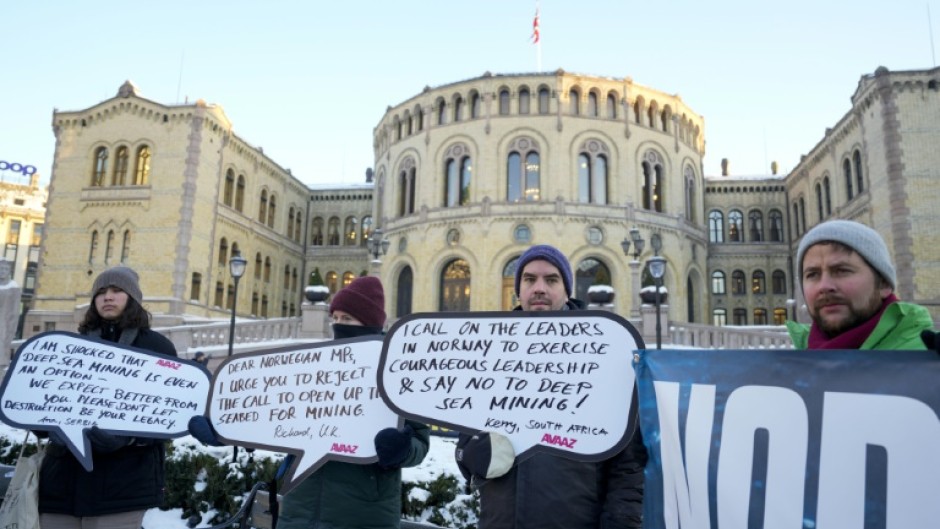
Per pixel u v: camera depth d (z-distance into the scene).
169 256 38.59
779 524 2.44
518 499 3.06
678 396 2.83
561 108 39.34
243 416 4.16
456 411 3.29
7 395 4.37
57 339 4.58
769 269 49.34
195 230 39.94
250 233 47.41
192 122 40.38
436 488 6.95
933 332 2.33
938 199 30.55
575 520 2.99
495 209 38.00
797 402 2.53
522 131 39.31
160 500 4.66
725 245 50.03
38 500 4.27
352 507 3.72
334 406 3.88
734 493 2.57
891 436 2.32
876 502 2.29
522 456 3.09
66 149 41.72
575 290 37.28
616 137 40.03
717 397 2.73
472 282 37.50
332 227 58.88
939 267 29.91
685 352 2.89
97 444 4.23
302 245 57.41
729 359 2.76
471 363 3.37
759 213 51.00
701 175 46.44
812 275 2.88
